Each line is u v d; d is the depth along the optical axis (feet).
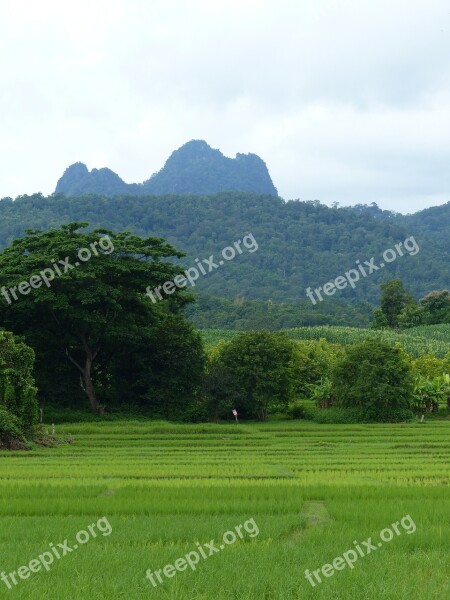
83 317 191.42
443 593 49.24
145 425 185.78
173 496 82.74
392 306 513.04
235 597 48.62
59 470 110.11
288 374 219.00
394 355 214.07
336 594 48.78
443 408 239.09
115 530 66.03
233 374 212.84
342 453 137.69
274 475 103.14
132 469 111.14
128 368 217.77
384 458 128.26
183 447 151.12
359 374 211.41
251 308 489.26
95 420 196.34
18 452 139.03
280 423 207.92
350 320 512.22
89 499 80.84
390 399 208.23
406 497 82.64
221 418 220.43
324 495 83.35
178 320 216.74
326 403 230.89
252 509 75.82
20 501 79.61
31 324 201.57
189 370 208.85
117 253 206.28
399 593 48.80
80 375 216.13
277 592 49.19
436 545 61.11
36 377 205.57
